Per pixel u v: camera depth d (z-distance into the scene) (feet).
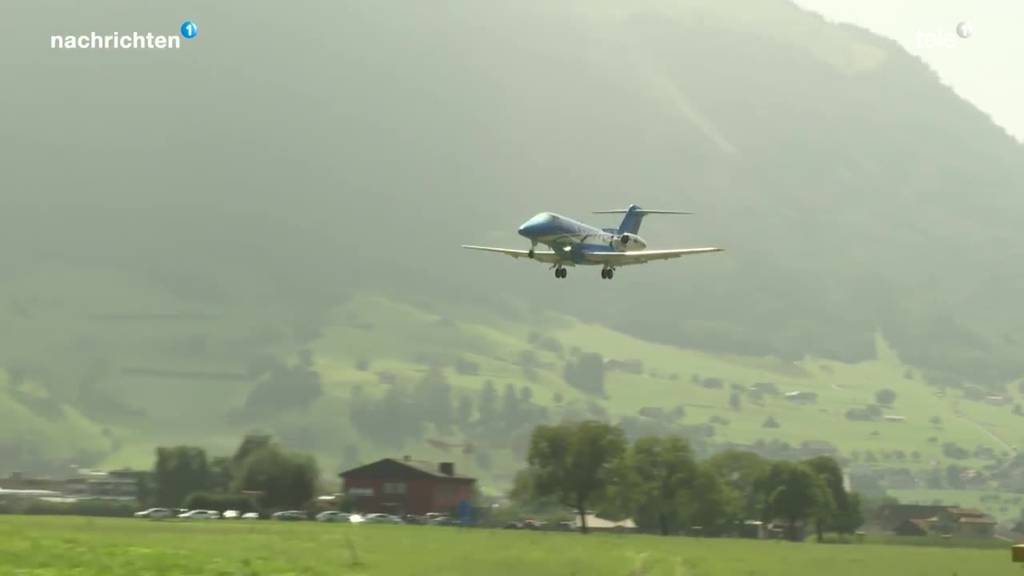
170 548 579.89
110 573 464.24
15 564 478.59
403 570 542.57
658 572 613.52
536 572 570.46
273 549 618.85
